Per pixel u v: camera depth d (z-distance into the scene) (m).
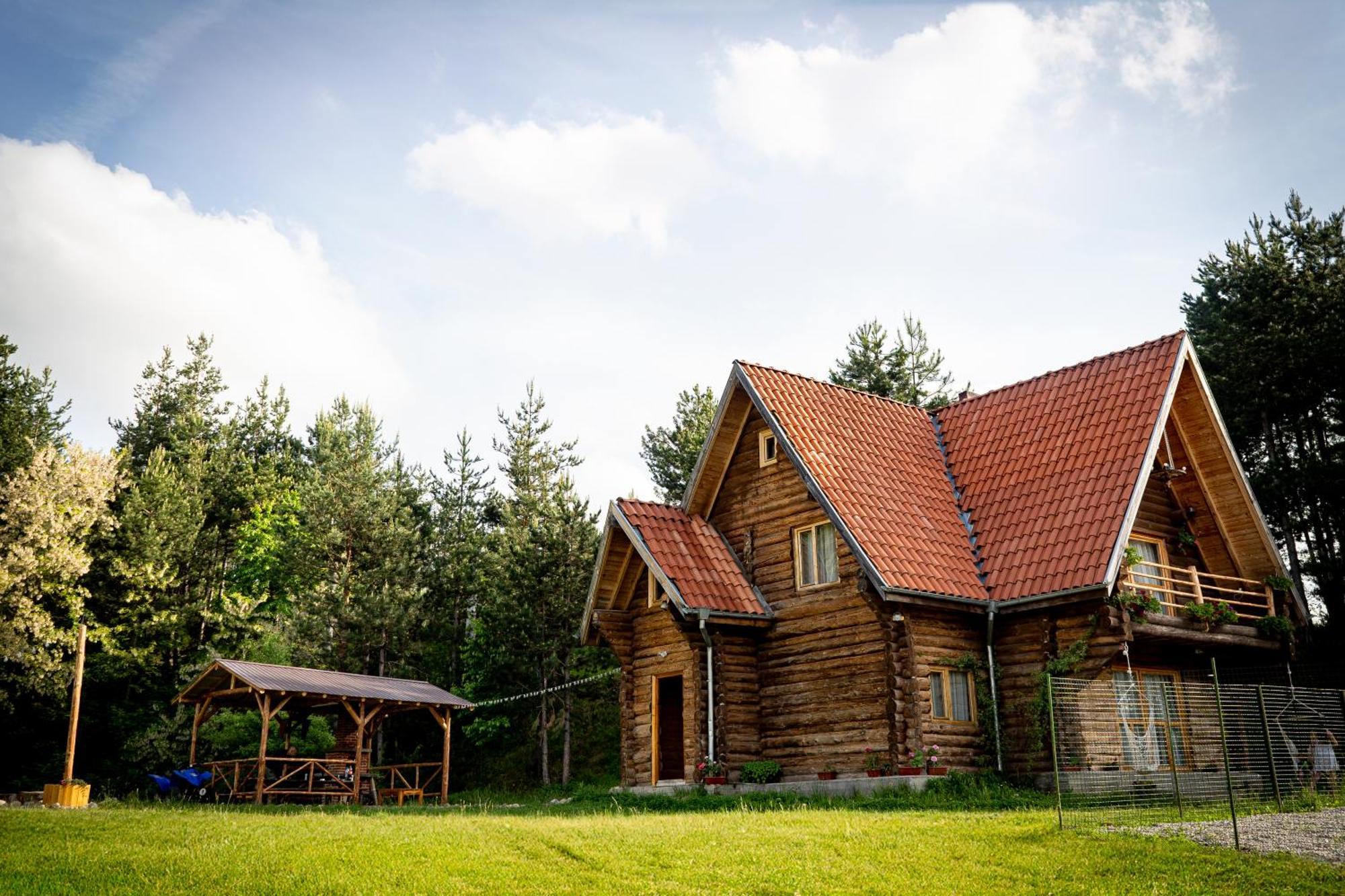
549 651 41.66
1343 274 33.47
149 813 20.30
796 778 24.38
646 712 27.06
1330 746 21.14
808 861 13.64
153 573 43.47
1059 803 15.52
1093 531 22.42
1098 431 24.66
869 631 23.56
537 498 45.69
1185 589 25.84
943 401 44.97
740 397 27.42
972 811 18.98
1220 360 34.97
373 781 34.97
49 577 39.97
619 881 12.88
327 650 45.09
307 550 48.19
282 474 61.31
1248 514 25.67
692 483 27.67
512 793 39.66
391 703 34.75
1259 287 34.59
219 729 42.69
